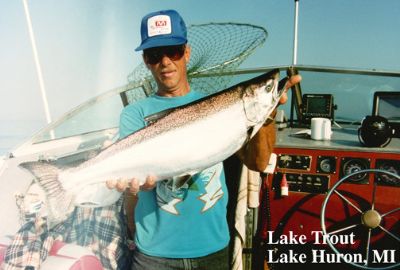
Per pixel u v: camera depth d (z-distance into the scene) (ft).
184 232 7.10
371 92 14.67
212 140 6.96
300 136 13.67
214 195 7.31
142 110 7.61
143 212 7.39
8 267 7.84
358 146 11.71
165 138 7.02
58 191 7.22
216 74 10.48
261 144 7.17
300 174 12.09
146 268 7.24
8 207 9.62
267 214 11.78
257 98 6.84
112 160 7.14
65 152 11.93
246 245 10.52
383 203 11.39
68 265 6.91
